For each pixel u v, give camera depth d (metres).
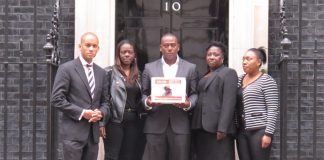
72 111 6.44
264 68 8.07
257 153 6.77
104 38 8.21
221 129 6.79
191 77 7.00
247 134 6.83
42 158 8.23
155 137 6.94
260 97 6.81
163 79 6.75
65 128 6.53
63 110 6.46
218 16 8.57
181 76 6.96
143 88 7.00
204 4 8.60
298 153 7.18
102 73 6.70
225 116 6.79
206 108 6.91
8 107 8.23
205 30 8.58
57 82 6.51
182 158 6.94
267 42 8.16
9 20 8.28
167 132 6.95
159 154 6.98
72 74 6.53
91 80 6.59
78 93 6.53
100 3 8.20
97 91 6.59
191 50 8.59
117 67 7.11
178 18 8.62
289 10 8.24
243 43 8.18
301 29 7.72
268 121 6.70
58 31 7.94
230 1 8.33
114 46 8.37
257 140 6.76
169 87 6.75
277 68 8.21
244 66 6.92
